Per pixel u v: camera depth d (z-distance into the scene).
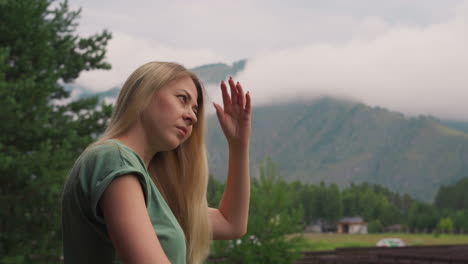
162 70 1.14
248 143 1.53
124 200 0.95
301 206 11.64
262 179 11.73
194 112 1.26
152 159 1.41
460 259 24.58
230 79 1.48
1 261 8.66
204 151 1.44
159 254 0.92
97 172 0.97
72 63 11.93
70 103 12.05
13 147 9.38
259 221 11.00
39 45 10.48
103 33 12.73
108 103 11.56
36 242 9.32
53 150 9.94
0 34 10.23
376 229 150.38
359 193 184.00
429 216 141.00
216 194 6.54
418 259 26.47
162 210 1.10
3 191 9.35
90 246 1.02
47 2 11.20
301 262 24.64
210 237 1.45
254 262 10.81
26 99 9.48
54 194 8.88
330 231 170.75
